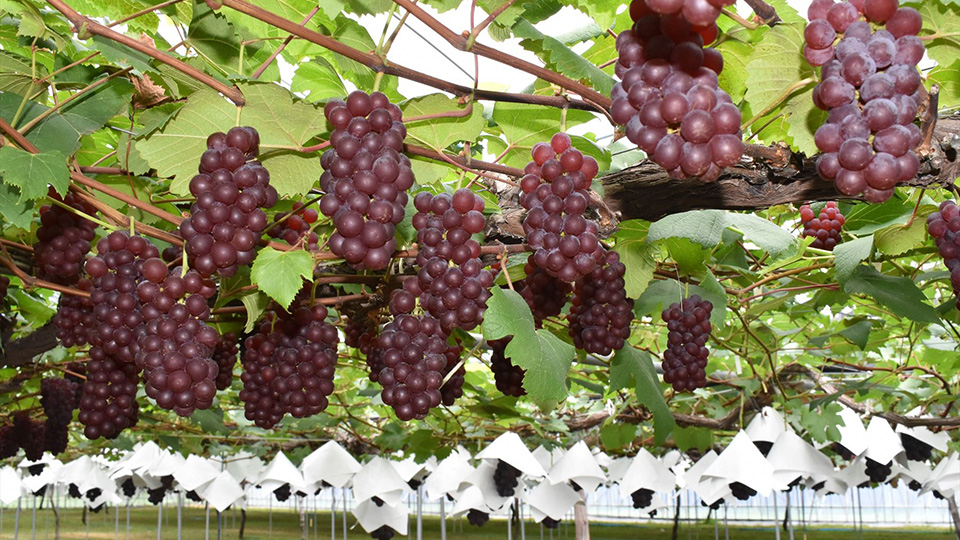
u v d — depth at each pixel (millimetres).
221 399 7863
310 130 2107
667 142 1328
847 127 1313
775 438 5238
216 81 1928
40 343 3344
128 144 2281
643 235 3094
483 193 3207
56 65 2422
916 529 23422
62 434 4488
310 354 2695
